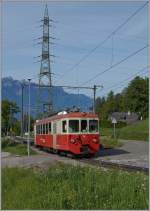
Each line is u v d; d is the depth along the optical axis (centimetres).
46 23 6931
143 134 8169
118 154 4788
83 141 4216
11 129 10612
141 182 1539
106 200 1409
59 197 1455
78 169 1980
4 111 10250
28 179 1962
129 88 13112
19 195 1652
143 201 1339
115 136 7625
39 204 1448
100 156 4509
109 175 1712
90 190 1521
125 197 1388
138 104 12875
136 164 3434
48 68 6931
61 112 4512
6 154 5200
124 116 14325
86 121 4247
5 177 2134
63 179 1834
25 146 6606
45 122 5203
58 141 4484
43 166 2705
